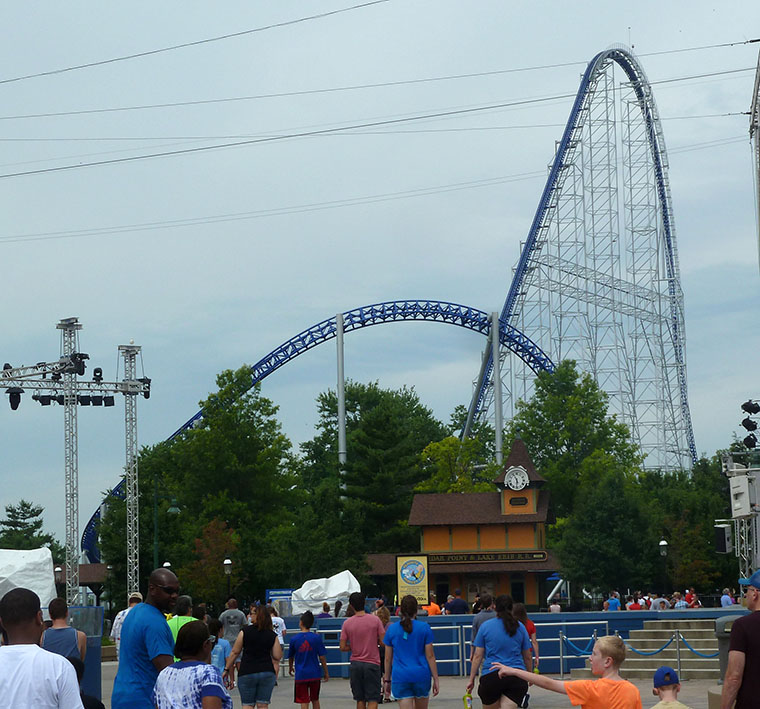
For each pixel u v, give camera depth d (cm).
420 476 12031
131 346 7931
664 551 7706
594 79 11106
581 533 8519
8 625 984
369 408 16575
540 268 11331
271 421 9488
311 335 12556
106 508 11012
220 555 8412
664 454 10644
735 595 8231
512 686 1855
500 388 11206
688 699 2841
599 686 1259
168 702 1151
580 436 10075
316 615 4659
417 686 1994
